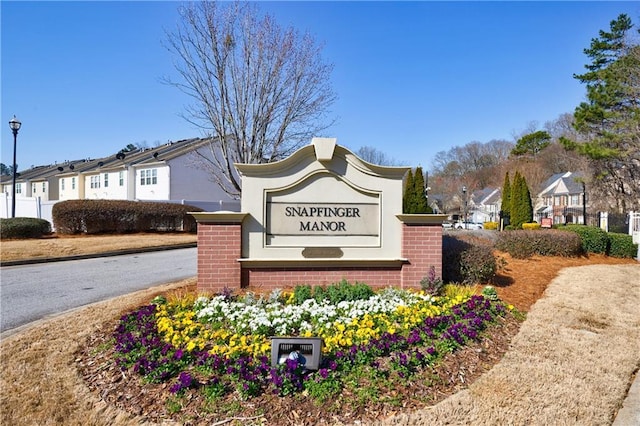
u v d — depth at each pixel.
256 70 13.30
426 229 7.14
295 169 6.98
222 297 5.93
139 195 30.17
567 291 7.86
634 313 6.59
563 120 54.44
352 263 7.04
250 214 6.87
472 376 4.00
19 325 5.86
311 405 3.31
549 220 20.59
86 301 7.27
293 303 6.00
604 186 26.83
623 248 13.16
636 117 19.17
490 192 58.75
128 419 3.23
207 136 14.90
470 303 5.83
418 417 3.22
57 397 3.61
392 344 4.25
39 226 17.30
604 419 3.39
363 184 7.11
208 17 12.97
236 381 3.57
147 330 4.73
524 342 4.96
